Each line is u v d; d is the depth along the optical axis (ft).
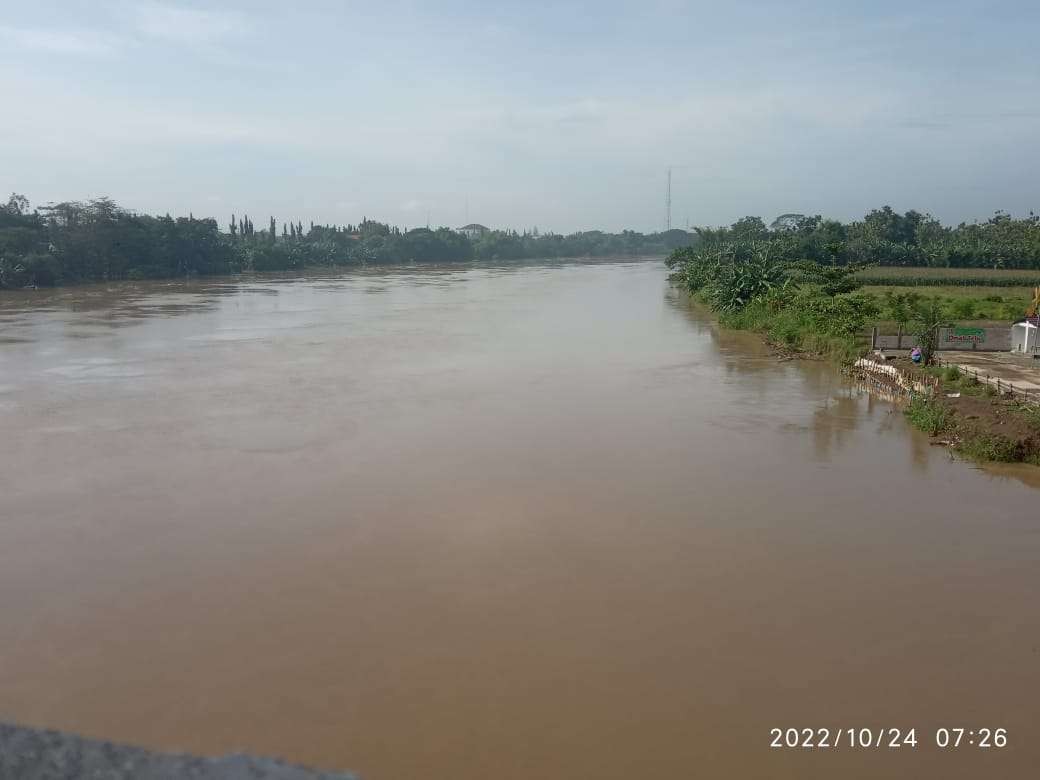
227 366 122.42
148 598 46.80
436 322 182.70
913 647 41.78
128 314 199.00
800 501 62.64
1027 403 83.35
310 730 34.86
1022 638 42.68
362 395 100.53
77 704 36.76
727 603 46.32
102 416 89.61
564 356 131.75
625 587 48.16
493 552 53.01
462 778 31.96
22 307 215.92
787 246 314.96
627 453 74.95
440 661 40.19
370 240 521.65
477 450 75.72
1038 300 130.72
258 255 402.31
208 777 6.24
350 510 60.34
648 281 352.08
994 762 33.04
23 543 54.44
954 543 54.95
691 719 35.78
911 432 83.10
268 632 43.01
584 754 33.42
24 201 312.09
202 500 62.44
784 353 133.49
